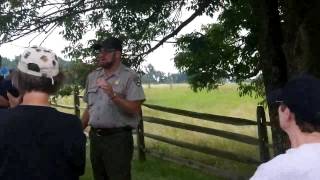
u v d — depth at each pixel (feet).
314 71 19.43
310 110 6.61
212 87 35.40
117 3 23.68
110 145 16.76
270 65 22.62
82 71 25.66
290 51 20.58
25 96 9.26
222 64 33.24
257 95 34.42
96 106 16.93
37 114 9.07
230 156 25.26
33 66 9.10
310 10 19.72
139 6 23.39
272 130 21.56
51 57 9.31
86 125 17.58
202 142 38.01
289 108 6.79
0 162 8.78
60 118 9.23
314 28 19.62
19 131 8.88
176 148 34.88
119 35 25.35
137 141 31.89
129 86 16.70
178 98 108.06
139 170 28.43
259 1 23.27
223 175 25.35
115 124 16.70
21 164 8.76
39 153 8.86
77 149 9.12
